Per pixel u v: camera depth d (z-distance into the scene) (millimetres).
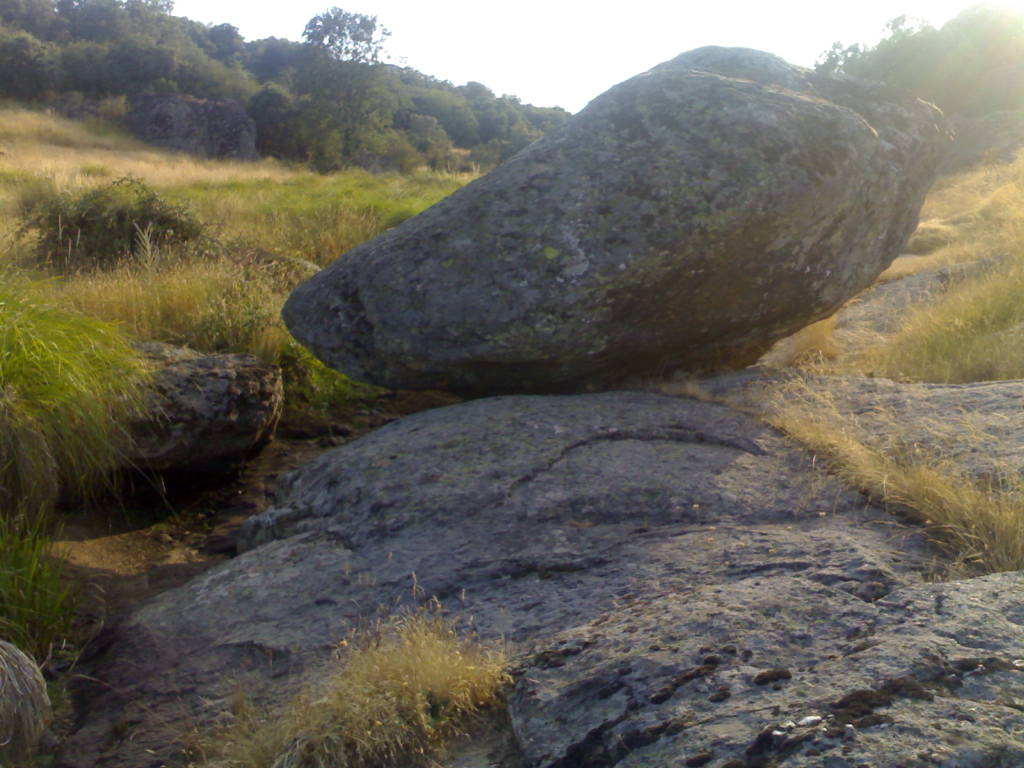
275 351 6176
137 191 9125
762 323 5016
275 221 11156
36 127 29562
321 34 40188
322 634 2998
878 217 5000
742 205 4480
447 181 19250
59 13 52750
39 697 2705
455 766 2258
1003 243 10305
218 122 34500
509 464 3832
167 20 55688
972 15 34219
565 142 4867
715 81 4836
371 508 3688
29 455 3811
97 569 4027
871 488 3451
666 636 2436
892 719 1868
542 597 3002
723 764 1856
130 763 2580
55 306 4535
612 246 4457
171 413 4637
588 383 4949
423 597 3104
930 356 6215
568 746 2125
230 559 3965
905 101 5375
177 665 2996
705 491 3557
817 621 2410
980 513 3043
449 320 4551
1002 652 2094
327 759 2268
